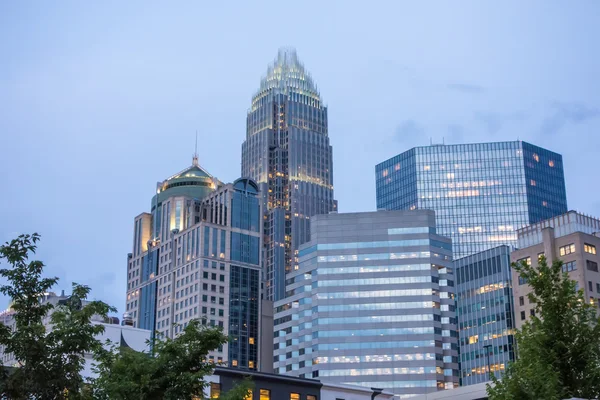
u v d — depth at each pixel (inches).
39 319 1939.0
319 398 4995.1
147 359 2664.9
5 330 1871.3
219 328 2792.8
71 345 1924.2
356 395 5157.5
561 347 2583.7
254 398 4724.4
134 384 2517.2
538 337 2615.7
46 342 1894.7
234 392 2763.3
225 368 4667.8
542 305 2677.2
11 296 1889.8
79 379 1883.6
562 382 2529.5
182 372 2608.3
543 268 2736.2
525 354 2628.0
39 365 1843.0
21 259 1888.5
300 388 4938.5
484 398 4960.6
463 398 5078.7
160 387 2596.0
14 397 1796.3
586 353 2561.5
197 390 2662.4
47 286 1924.2
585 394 2508.6
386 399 5290.4
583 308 2664.9
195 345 2691.9
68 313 2066.9
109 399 2517.2
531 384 2455.7
